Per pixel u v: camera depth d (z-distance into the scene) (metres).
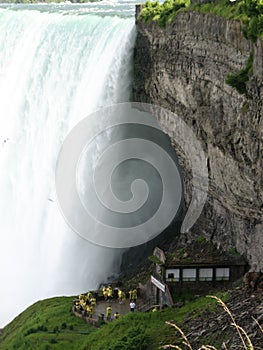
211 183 49.38
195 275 46.00
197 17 48.16
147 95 57.94
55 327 46.75
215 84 46.22
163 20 53.53
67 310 49.28
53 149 64.69
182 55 50.75
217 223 49.47
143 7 58.47
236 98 43.00
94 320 46.47
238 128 43.03
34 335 46.03
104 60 61.38
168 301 45.28
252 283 38.88
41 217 64.12
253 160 41.72
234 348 32.62
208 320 37.38
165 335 38.81
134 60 59.31
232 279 45.81
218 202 48.94
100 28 63.19
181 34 50.62
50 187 64.19
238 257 46.00
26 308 55.66
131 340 38.94
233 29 42.91
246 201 44.41
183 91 51.16
